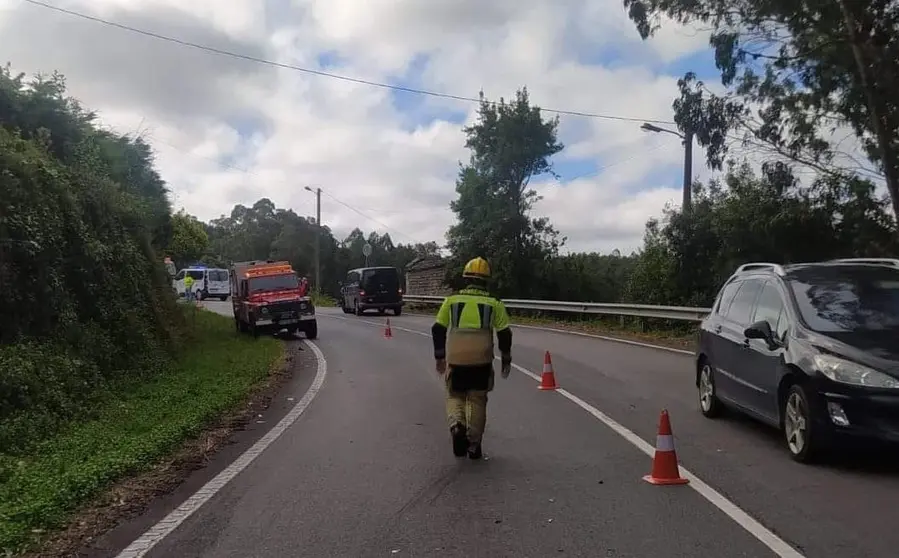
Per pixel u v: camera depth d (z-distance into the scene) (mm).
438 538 5512
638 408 10844
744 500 6297
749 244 22609
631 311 25375
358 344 22625
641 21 18328
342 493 6719
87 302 13875
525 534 5562
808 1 16375
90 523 6094
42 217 12273
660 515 5949
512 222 41844
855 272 8539
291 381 14852
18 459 8367
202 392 12609
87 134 19250
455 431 7723
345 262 86125
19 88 17609
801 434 7426
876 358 7004
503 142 42250
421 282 52406
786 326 8109
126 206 18266
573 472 7316
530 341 22016
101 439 9094
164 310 19094
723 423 9664
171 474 7621
